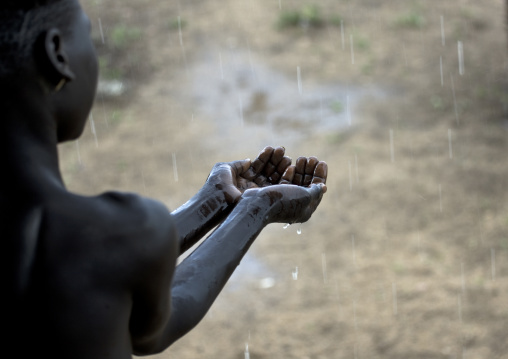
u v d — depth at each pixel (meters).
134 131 15.85
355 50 18.50
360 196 13.52
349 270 11.71
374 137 15.30
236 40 18.98
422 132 15.46
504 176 14.02
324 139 15.26
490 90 16.94
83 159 15.02
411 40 18.92
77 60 1.62
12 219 1.54
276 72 17.67
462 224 12.72
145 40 18.97
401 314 10.75
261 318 10.79
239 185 2.46
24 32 1.54
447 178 13.98
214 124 16.00
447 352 10.07
